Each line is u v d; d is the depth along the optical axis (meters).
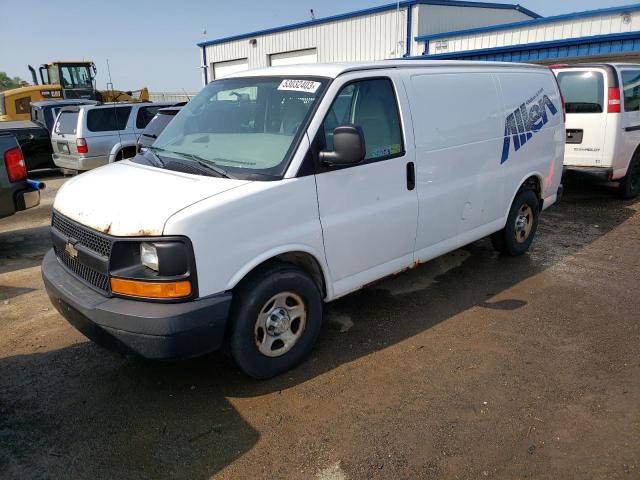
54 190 11.51
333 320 4.55
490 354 3.96
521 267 5.77
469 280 5.42
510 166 5.41
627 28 14.05
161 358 3.05
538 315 4.60
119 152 11.31
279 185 3.38
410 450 2.96
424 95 4.38
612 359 3.86
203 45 27.83
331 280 3.83
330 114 3.70
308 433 3.12
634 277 5.42
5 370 3.84
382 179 4.01
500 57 16.08
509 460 2.88
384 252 4.17
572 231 7.10
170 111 7.84
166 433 3.14
